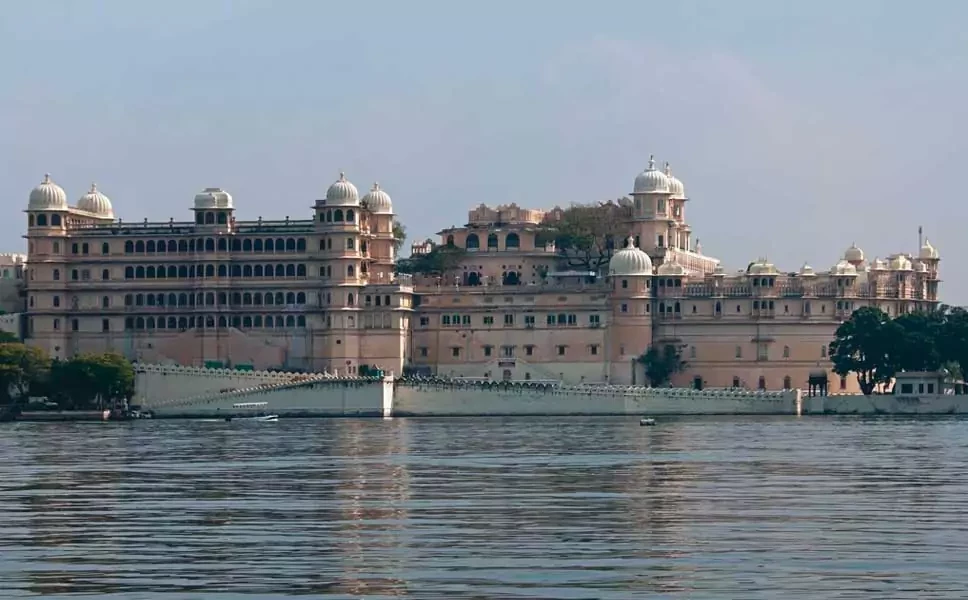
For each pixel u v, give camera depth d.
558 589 156.38
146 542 188.38
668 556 175.00
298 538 190.75
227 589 157.88
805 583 158.50
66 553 180.38
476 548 181.75
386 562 172.62
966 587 156.00
